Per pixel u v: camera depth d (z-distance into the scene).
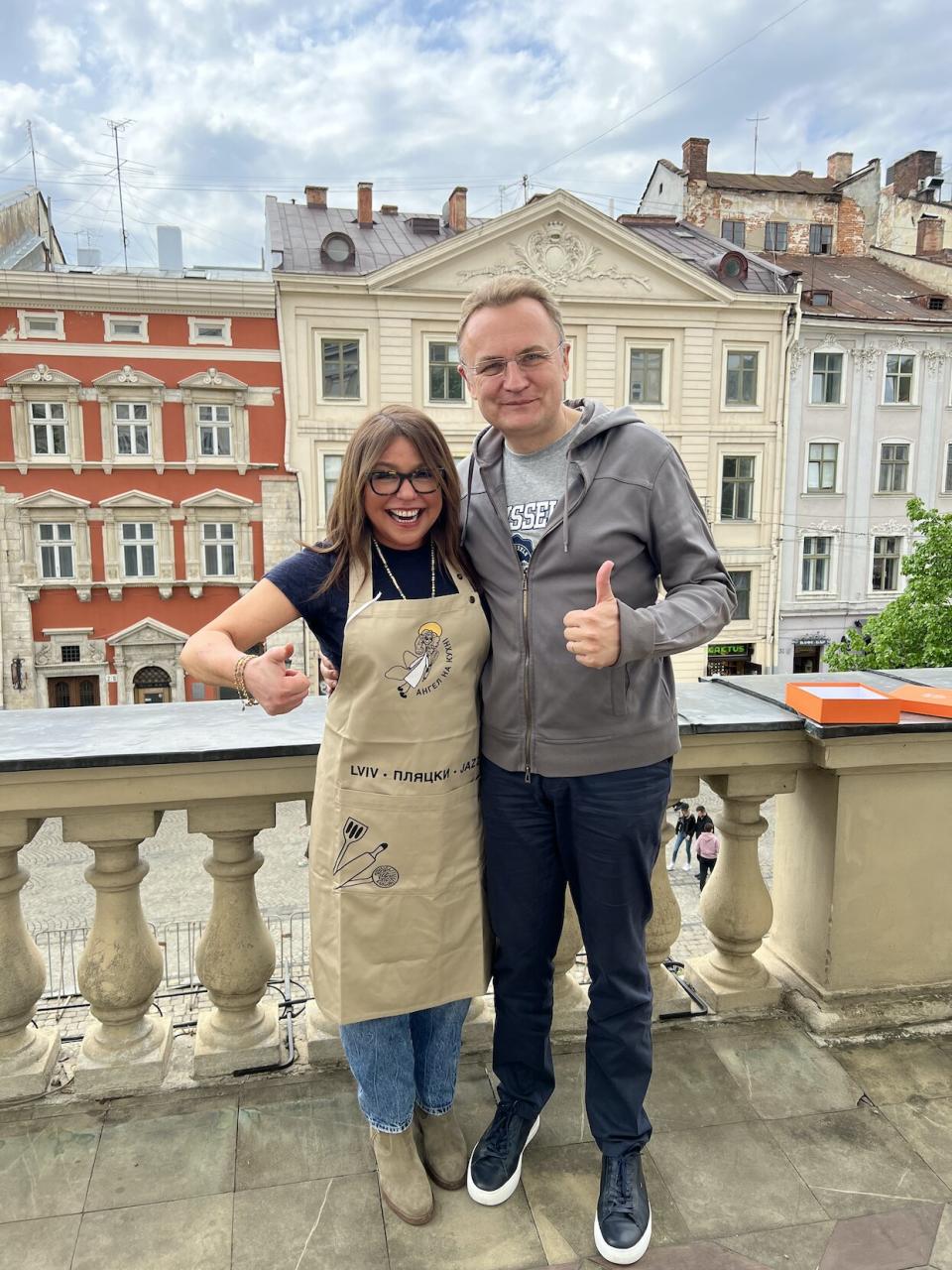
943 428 24.61
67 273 19.55
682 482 1.66
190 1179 1.83
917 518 17.72
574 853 1.73
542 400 1.65
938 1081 2.16
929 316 24.86
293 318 20.81
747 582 24.31
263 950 2.20
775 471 23.73
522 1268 1.63
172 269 24.03
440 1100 1.87
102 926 2.11
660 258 21.95
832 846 2.37
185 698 22.11
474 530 1.74
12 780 1.96
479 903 1.77
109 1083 2.10
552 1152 1.92
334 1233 1.70
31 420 20.27
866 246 32.91
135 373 20.31
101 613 21.39
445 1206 1.78
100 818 2.04
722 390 23.14
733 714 2.33
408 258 20.78
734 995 2.45
